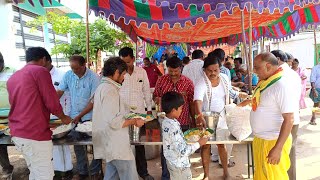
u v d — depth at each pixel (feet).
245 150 17.33
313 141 18.58
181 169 9.16
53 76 13.62
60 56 33.50
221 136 10.65
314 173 13.73
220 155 12.80
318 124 22.82
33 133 9.25
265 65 8.55
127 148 9.38
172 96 9.02
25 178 14.34
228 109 10.59
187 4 12.60
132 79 13.05
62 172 13.65
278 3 12.90
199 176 13.93
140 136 10.93
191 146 9.17
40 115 9.37
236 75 26.04
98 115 9.31
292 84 8.36
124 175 9.54
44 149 9.53
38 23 26.30
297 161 15.31
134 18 15.53
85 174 13.29
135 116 9.42
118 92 9.32
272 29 27.04
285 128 8.13
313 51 48.03
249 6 12.27
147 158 16.25
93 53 24.39
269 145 8.79
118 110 9.23
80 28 24.44
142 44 40.63
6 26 20.51
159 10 15.51
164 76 12.53
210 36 29.84
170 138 9.04
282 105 8.23
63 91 13.34
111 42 24.43
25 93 9.14
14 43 22.07
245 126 10.03
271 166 8.82
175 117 9.29
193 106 12.26
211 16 17.11
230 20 21.57
